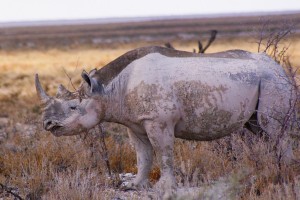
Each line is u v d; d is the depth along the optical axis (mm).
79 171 30812
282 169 28906
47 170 33250
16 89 105062
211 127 29328
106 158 33406
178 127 29438
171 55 29531
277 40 38406
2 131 52250
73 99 29125
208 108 28875
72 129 29125
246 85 29250
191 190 27641
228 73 29188
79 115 28984
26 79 125812
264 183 28156
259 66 29781
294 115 29828
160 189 28078
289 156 29953
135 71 28969
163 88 28562
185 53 29781
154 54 29297
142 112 28766
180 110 28844
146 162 30703
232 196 24109
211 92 28828
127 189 30391
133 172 34406
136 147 30844
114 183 31484
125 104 29156
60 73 140125
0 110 72438
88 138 36344
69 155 35094
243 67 29547
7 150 38812
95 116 29156
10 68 161625
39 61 191375
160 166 29016
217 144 34844
